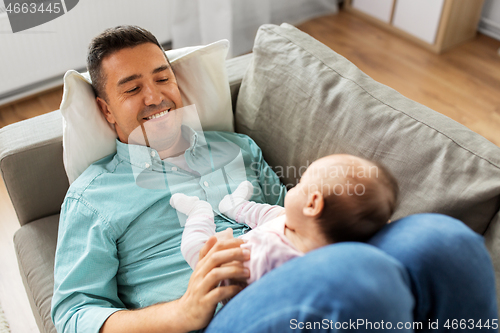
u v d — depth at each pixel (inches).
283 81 46.7
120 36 39.6
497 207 32.6
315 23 117.0
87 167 44.2
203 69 46.6
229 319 23.2
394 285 19.3
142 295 37.7
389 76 98.4
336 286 18.8
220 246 29.8
